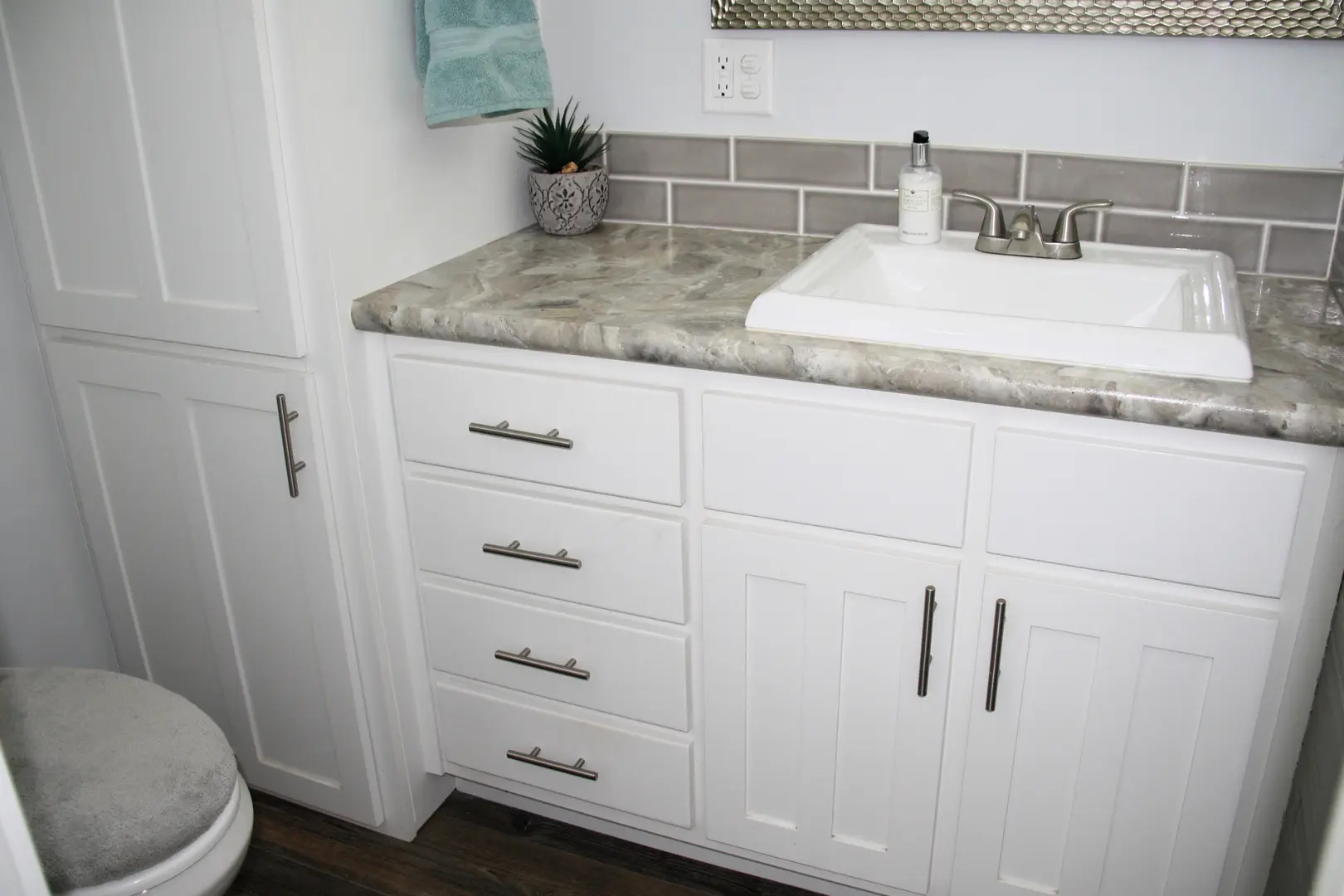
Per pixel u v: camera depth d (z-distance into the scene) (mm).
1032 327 1232
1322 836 1046
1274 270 1553
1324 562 1158
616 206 1908
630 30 1790
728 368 1312
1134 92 1539
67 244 1580
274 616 1687
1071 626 1275
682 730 1566
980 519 1283
